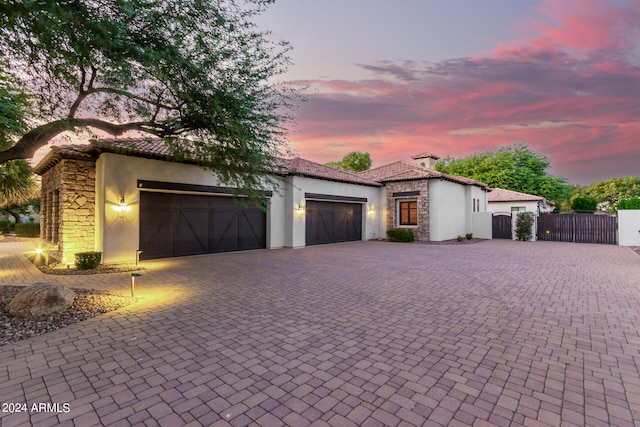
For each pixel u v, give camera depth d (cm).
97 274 831
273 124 732
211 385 282
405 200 1917
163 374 303
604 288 680
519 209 2752
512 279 775
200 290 658
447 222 1883
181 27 543
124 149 914
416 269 915
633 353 354
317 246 1566
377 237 1991
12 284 710
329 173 1747
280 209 1478
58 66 519
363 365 323
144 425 225
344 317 484
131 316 486
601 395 268
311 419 232
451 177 1870
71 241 974
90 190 1014
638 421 231
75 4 419
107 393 269
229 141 693
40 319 462
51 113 633
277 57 668
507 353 353
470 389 276
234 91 634
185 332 420
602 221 1747
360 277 797
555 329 431
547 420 232
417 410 244
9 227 2698
